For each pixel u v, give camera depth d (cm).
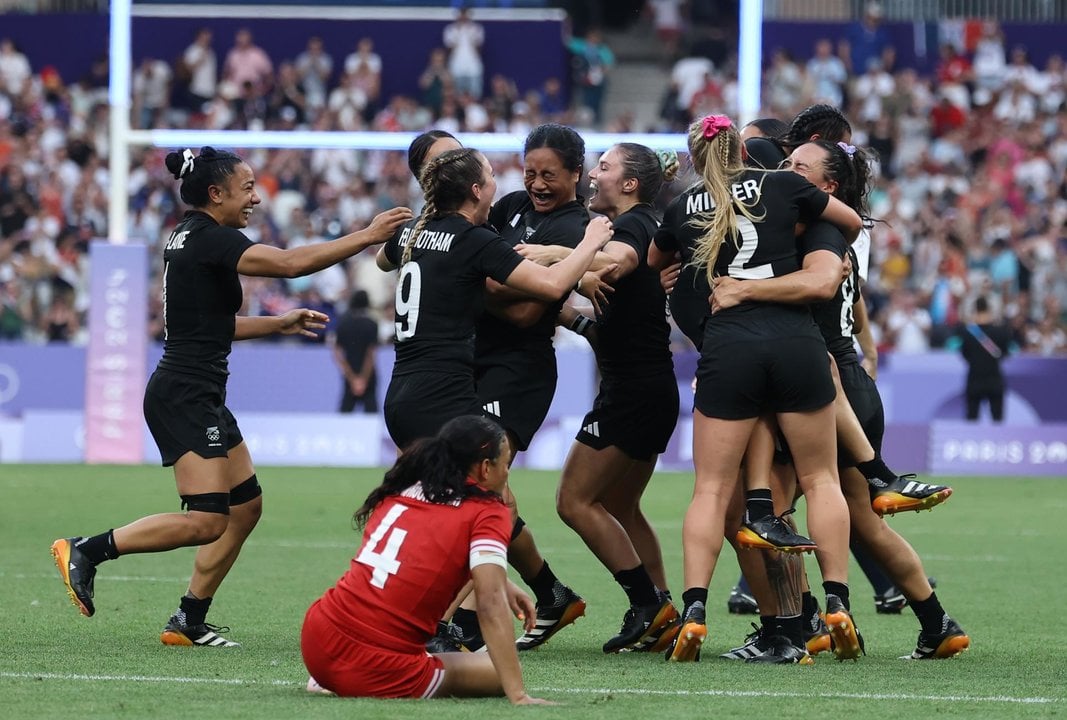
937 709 1812
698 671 2117
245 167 2294
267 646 2303
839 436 2269
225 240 2247
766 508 2178
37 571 3244
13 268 7419
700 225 2206
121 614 2644
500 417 2262
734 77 8381
